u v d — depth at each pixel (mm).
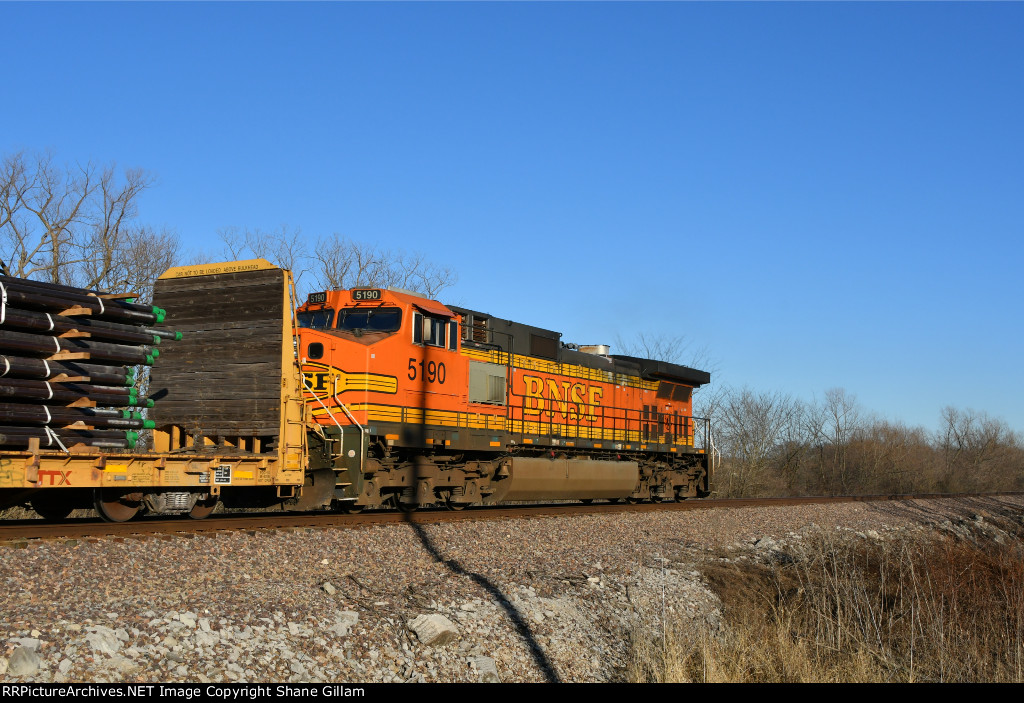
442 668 9477
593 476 23453
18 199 29953
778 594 15625
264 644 8594
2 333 10406
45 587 8602
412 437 17453
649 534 18141
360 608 10227
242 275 14406
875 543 21922
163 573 9648
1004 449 78312
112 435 11648
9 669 6828
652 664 10984
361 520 14617
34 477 10367
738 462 54812
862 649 12812
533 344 22516
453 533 14469
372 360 16453
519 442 21281
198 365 14539
